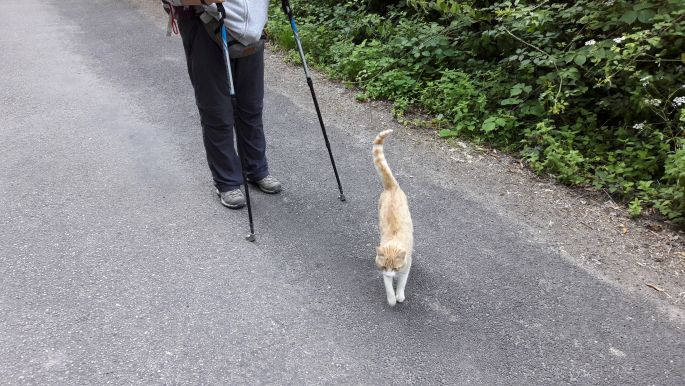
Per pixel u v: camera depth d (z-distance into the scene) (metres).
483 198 3.78
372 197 3.78
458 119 4.76
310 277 2.97
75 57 6.43
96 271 2.92
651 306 2.79
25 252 3.04
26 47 6.73
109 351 2.41
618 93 4.32
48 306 2.65
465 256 3.17
